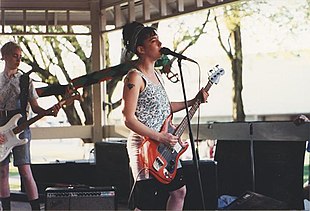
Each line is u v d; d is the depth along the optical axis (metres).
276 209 3.50
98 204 3.34
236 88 5.67
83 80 5.25
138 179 2.95
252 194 3.67
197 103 3.28
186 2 5.39
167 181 2.99
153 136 2.91
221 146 4.51
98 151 5.04
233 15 5.73
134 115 2.91
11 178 5.47
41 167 5.14
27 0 5.88
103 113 5.96
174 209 3.09
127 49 3.07
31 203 4.14
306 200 4.05
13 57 4.07
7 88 4.07
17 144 4.07
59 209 3.33
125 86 2.92
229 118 5.66
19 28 6.25
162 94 3.01
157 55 3.02
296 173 3.86
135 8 5.93
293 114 5.32
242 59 5.67
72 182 5.17
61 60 6.98
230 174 4.41
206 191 4.08
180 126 3.08
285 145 3.96
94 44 5.97
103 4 5.93
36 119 4.14
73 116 6.56
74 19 6.10
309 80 5.29
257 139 4.17
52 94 5.29
